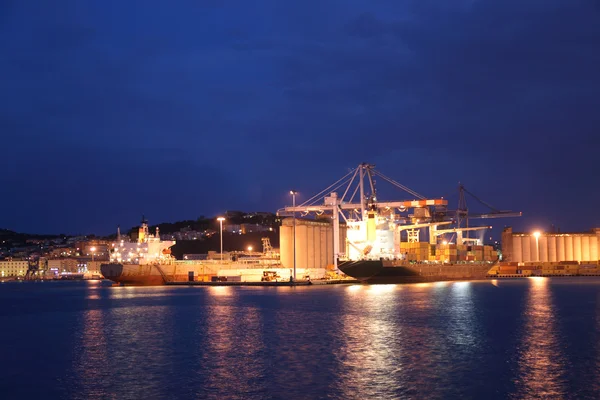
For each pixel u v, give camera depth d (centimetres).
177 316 8056
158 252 17462
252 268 18038
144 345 5578
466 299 10562
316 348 5231
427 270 16125
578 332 6141
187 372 4322
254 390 3781
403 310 8456
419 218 17725
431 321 7112
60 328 7112
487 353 4938
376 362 4591
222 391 3775
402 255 15575
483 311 8325
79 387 3953
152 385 3959
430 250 16712
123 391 3828
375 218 14962
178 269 17300
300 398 3597
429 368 4362
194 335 6147
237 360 4734
